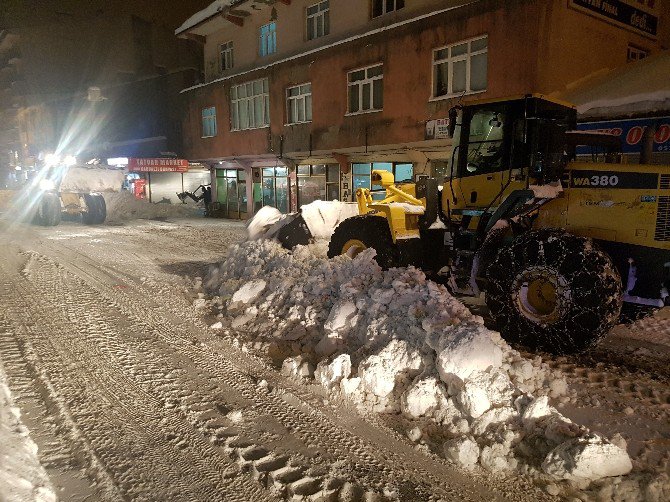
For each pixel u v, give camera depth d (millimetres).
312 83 16547
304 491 2828
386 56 13727
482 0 11234
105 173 21484
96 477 2885
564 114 5734
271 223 9680
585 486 2871
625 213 4867
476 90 11789
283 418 3658
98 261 10203
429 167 14250
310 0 17781
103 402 3846
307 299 5750
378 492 2824
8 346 5023
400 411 3729
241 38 21594
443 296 4578
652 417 3697
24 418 3535
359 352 4426
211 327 5734
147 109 30531
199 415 3676
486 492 2844
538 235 4918
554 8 10375
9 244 12414
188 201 28359
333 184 17906
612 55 12359
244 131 20625
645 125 9156
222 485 2852
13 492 2438
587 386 4230
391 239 6641
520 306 5012
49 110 38281
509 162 5598
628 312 5043
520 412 3359
